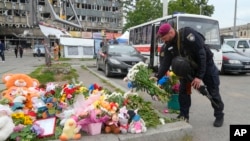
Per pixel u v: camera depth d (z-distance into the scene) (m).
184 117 4.98
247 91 8.79
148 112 4.83
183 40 4.37
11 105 4.45
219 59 12.36
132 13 35.59
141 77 5.38
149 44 14.97
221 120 4.96
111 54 12.43
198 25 12.32
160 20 13.80
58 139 3.63
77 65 18.22
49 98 4.81
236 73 14.27
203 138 4.38
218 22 12.71
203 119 5.40
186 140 4.18
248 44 16.95
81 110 4.00
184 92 4.91
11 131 3.44
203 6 34.44
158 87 5.58
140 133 3.92
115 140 3.72
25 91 5.12
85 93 5.15
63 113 4.18
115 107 4.02
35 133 3.61
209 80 4.74
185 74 4.37
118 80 11.08
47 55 14.78
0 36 54.66
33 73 11.77
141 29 17.06
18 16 56.78
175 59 4.43
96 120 3.80
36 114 4.25
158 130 4.06
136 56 12.28
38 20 13.73
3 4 55.00
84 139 3.66
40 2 14.73
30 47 55.31
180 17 12.17
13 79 5.43
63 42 32.09
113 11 72.94
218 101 4.85
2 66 17.38
